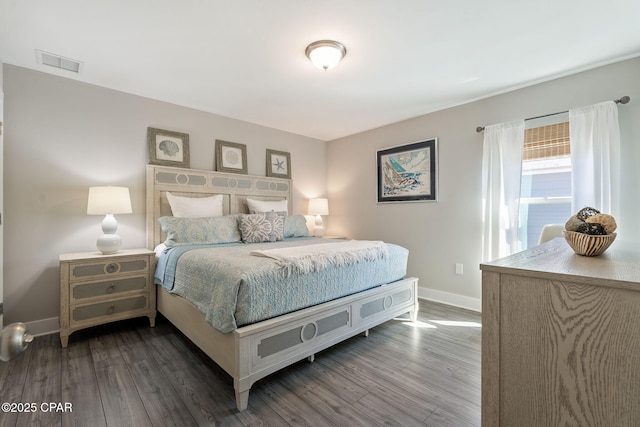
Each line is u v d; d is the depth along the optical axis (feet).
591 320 2.32
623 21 6.03
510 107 9.53
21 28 6.28
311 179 15.31
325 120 12.65
